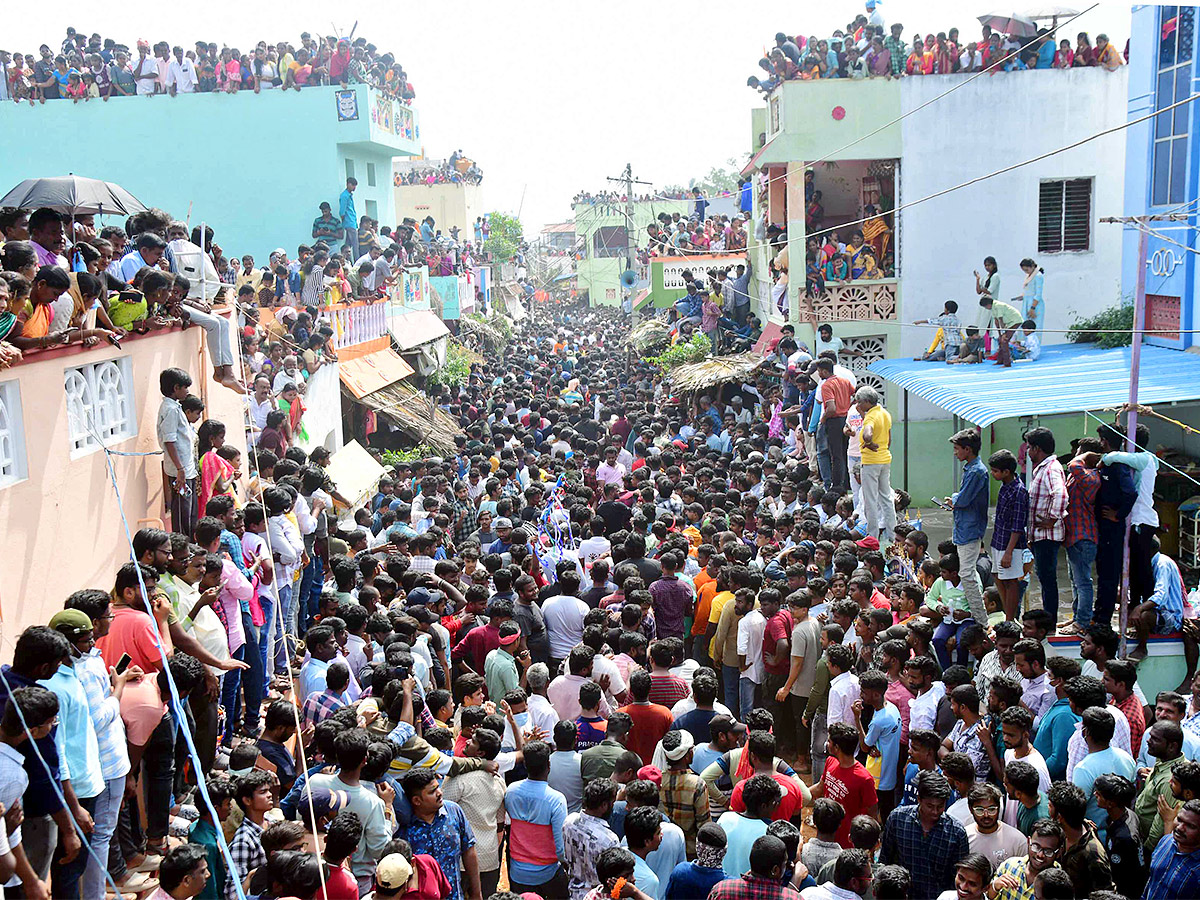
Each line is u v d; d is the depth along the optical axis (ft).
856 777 23.36
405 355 85.51
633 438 67.10
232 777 19.95
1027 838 20.98
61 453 24.47
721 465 54.54
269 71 85.87
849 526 42.55
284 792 22.54
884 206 70.74
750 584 33.22
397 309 86.02
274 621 33.01
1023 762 21.90
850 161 71.46
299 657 35.32
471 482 51.11
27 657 17.20
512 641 30.94
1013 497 34.19
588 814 21.36
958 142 66.59
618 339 151.53
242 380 40.86
